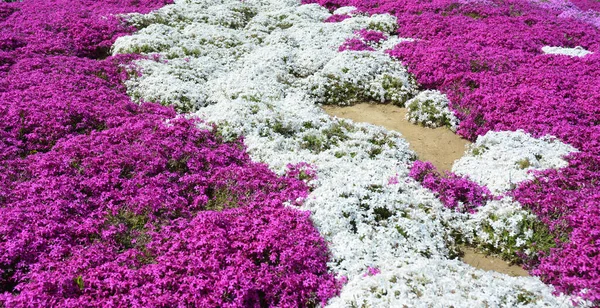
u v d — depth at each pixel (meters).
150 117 13.62
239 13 25.58
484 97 15.34
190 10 25.14
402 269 8.28
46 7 25.16
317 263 8.80
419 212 10.28
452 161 13.40
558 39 21.67
